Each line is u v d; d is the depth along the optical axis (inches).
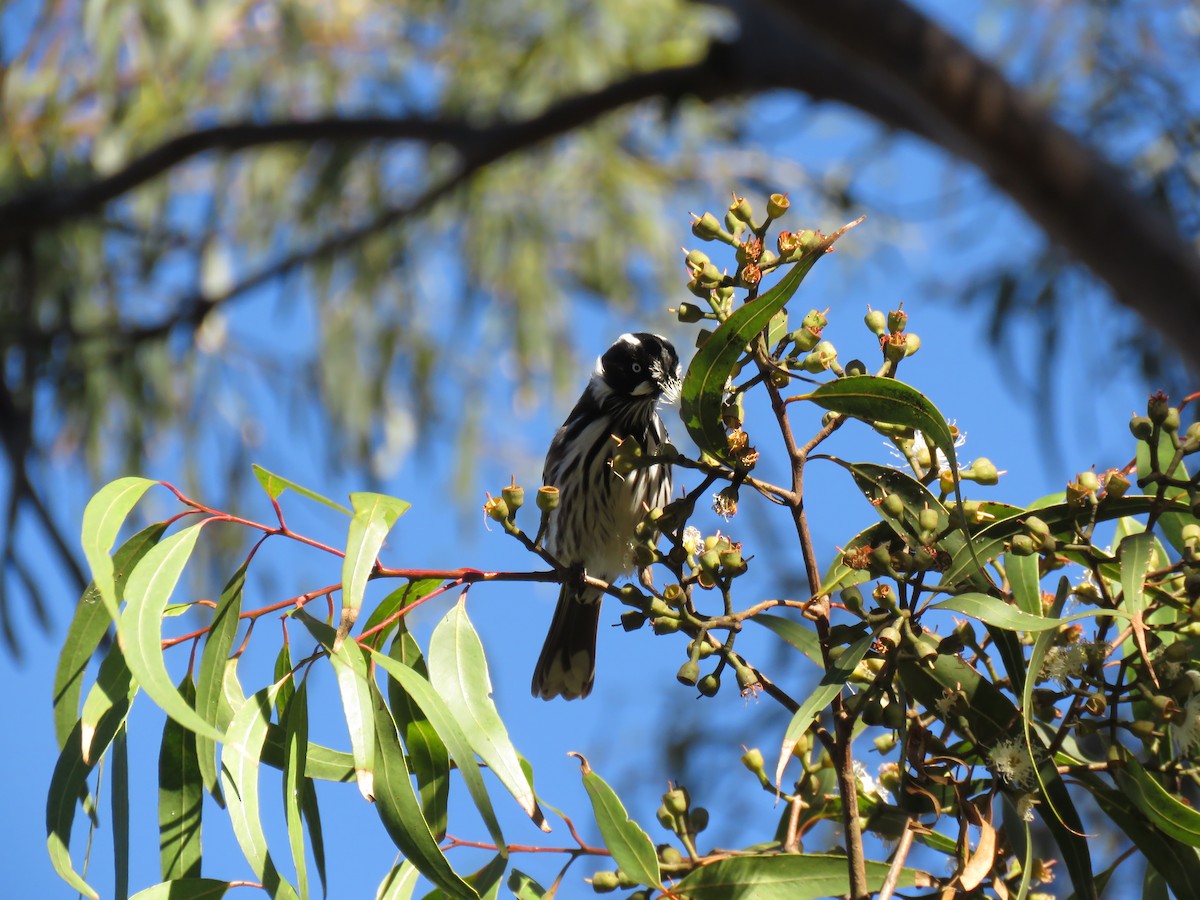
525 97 637.3
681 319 169.3
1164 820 165.6
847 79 542.6
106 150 634.2
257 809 169.9
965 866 159.5
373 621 199.8
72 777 175.6
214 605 178.1
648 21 650.8
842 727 159.2
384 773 168.1
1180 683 158.1
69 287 645.9
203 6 579.8
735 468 171.9
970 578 171.5
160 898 169.6
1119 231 443.2
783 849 180.1
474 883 173.6
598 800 172.1
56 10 613.6
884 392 161.6
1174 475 198.8
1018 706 167.0
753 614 167.6
